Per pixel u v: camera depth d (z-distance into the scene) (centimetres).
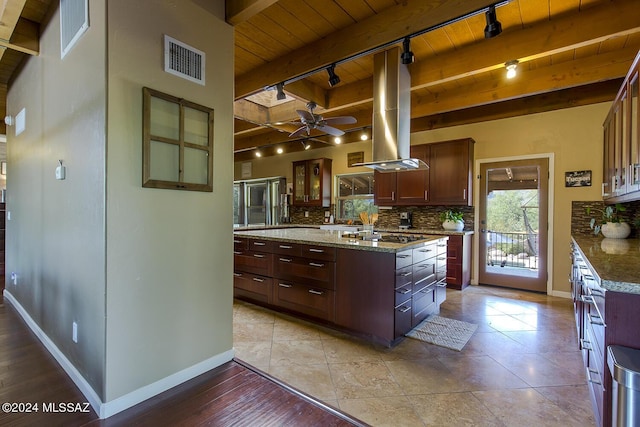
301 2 241
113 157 173
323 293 309
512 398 198
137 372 186
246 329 309
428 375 225
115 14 173
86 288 189
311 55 297
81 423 167
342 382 215
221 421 171
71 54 207
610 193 316
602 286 136
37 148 272
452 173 486
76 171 201
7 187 371
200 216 218
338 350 264
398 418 178
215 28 223
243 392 199
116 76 174
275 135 621
